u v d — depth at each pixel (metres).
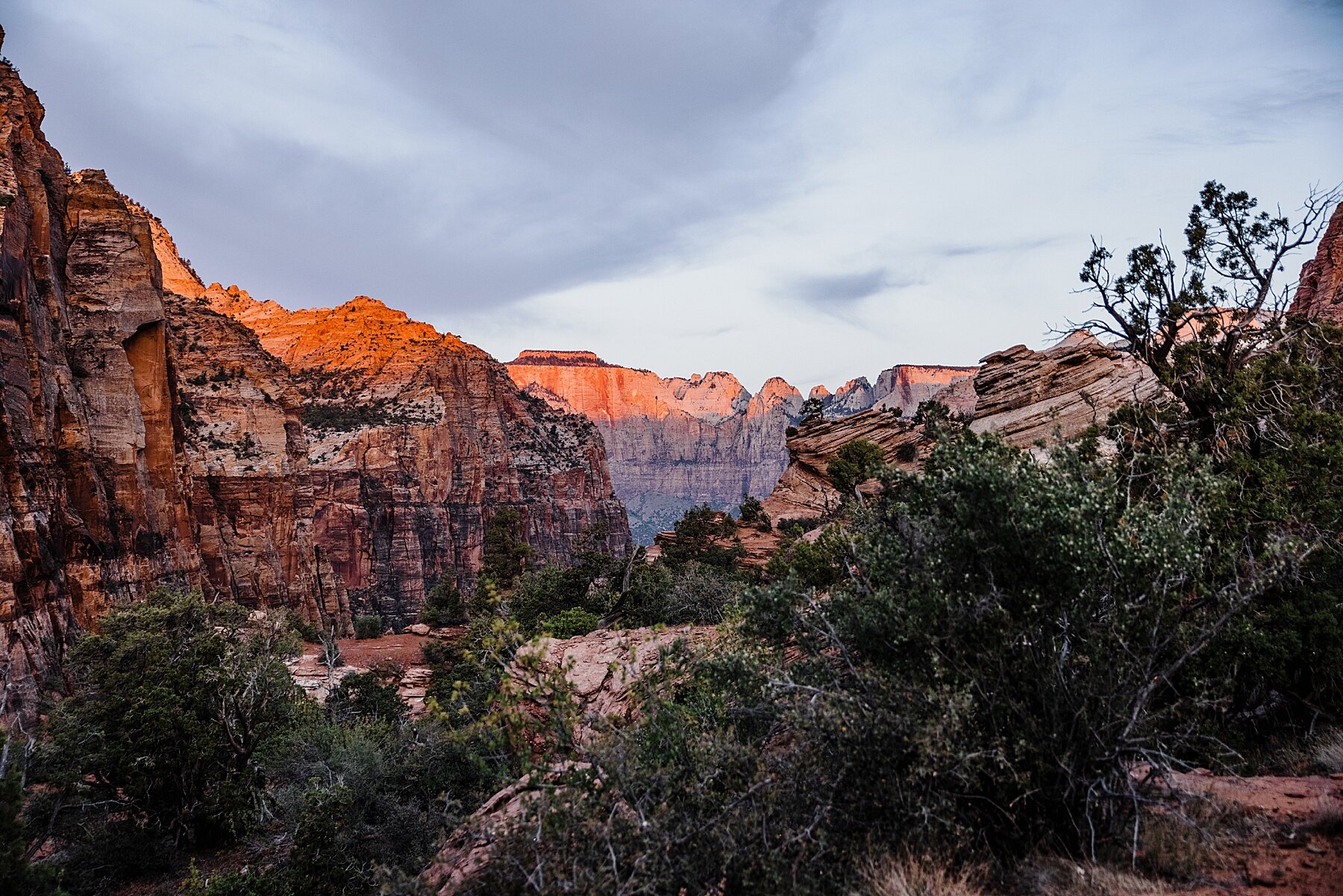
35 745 23.06
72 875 19.14
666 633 17.36
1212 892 5.29
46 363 51.50
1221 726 9.45
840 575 10.52
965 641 7.00
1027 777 6.00
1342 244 50.78
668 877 5.91
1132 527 7.22
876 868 5.86
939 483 7.88
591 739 8.16
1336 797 6.64
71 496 52.31
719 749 7.10
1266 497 11.87
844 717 6.56
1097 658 6.61
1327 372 18.33
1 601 38.75
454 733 8.34
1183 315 16.38
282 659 31.47
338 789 17.92
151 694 22.61
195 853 22.17
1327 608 10.22
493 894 6.59
